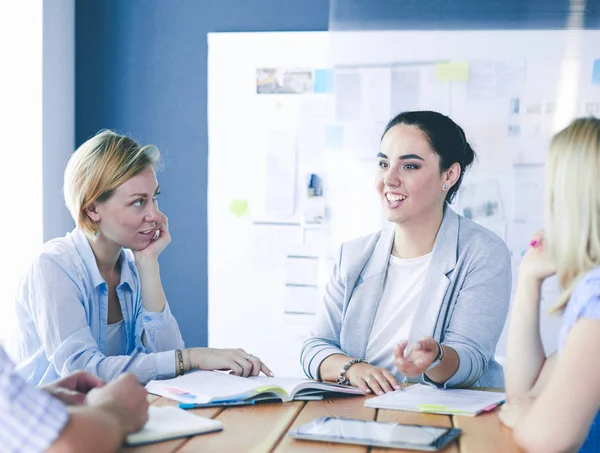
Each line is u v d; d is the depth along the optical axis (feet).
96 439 3.10
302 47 10.03
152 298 6.72
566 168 4.02
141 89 10.59
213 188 10.39
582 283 3.83
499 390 5.35
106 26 10.63
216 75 10.32
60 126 10.34
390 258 6.56
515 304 4.74
